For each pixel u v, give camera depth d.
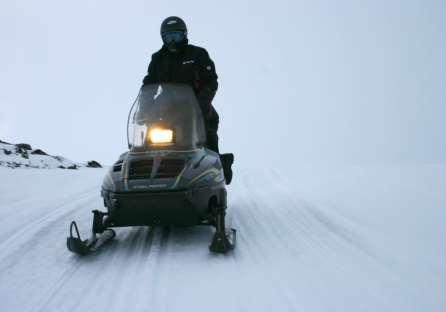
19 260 4.49
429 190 7.37
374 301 3.32
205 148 5.36
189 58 5.93
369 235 4.98
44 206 6.90
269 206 6.82
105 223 4.77
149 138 5.04
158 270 4.09
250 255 4.45
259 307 3.31
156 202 4.47
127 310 3.32
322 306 3.28
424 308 3.19
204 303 3.40
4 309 3.44
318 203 6.86
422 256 4.22
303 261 4.22
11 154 13.53
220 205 4.92
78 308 3.40
